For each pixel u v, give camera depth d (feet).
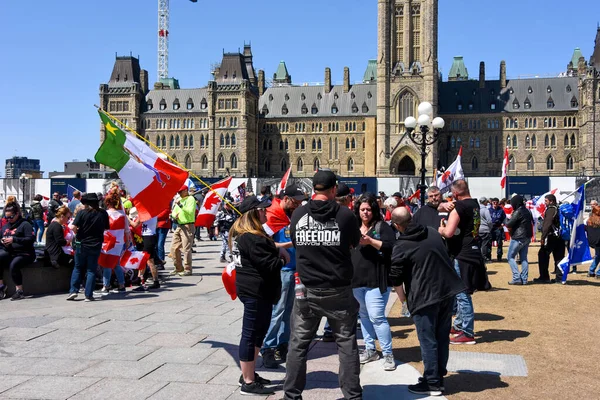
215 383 34.06
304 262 30.25
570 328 48.96
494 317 53.67
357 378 30.19
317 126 499.92
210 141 481.46
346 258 30.25
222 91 479.41
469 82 496.23
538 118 471.21
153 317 51.26
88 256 59.16
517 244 73.46
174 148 497.87
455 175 98.78
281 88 520.01
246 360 32.30
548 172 468.75
